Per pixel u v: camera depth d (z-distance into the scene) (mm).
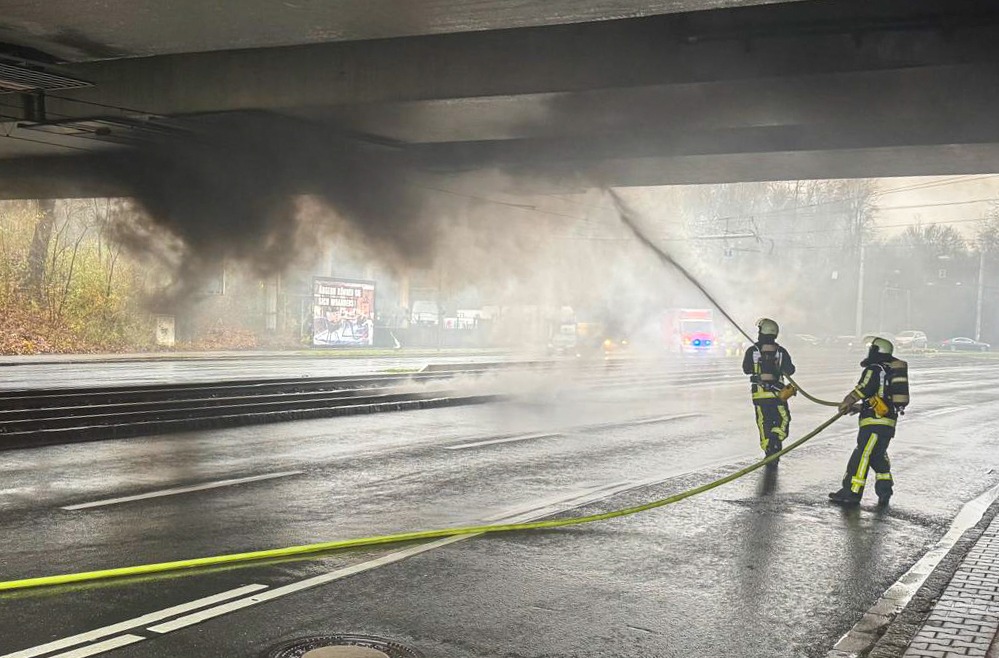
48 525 7641
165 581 6160
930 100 13352
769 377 11812
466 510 8703
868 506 9500
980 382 31625
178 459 11281
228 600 5770
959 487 10797
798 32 12477
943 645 5023
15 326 37031
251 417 15156
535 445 13273
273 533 7531
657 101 14227
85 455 11500
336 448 12500
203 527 7684
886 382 9547
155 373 26859
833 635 5492
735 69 12875
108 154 20609
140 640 5000
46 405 16375
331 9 11164
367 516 8297
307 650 4930
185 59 15805
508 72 13953
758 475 11188
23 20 11828
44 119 17078
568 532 7930
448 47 14250
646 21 13219
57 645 4875
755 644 5305
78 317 39188
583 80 13586
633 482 10438
